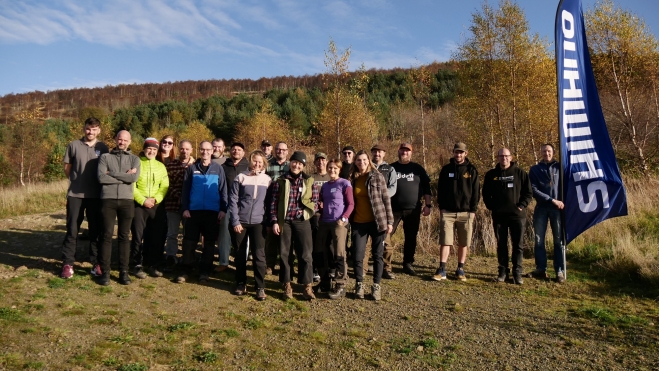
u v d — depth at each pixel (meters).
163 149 5.98
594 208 6.23
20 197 12.47
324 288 5.49
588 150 6.30
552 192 6.21
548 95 15.86
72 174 5.16
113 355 3.42
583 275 6.37
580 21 6.47
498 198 6.10
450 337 4.19
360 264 5.34
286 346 3.87
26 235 7.53
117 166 5.00
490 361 3.69
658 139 16.77
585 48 6.48
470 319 4.69
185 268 5.50
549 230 8.08
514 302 5.27
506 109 16.78
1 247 6.49
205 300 4.89
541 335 4.25
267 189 5.23
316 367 3.51
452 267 7.00
